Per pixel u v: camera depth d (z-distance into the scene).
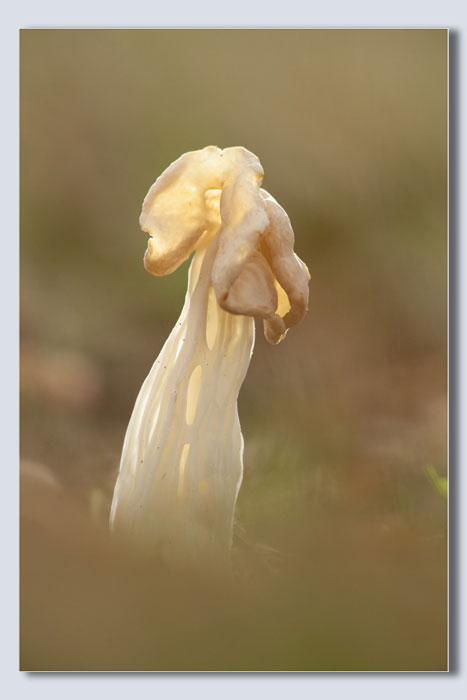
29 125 2.42
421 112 2.47
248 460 1.32
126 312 2.04
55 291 2.04
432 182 2.37
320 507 1.23
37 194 2.31
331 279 2.24
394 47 2.54
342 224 2.37
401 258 2.25
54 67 2.54
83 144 2.47
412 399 1.68
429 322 2.06
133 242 2.30
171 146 2.51
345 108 2.52
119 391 1.65
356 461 1.32
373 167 2.44
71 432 1.35
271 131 2.55
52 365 1.62
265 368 1.81
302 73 2.59
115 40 2.61
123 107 2.55
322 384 1.75
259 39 2.63
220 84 2.62
